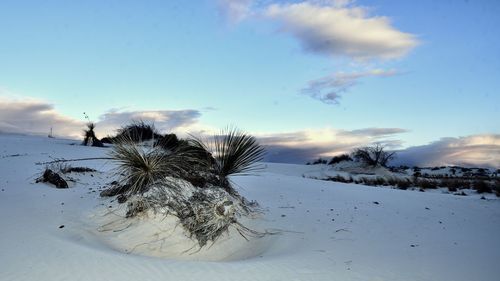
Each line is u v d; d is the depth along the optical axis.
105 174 16.66
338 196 17.14
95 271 7.71
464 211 15.91
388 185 33.72
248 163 12.88
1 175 16.30
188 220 10.38
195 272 8.08
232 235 10.73
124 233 10.23
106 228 10.51
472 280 8.48
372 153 52.62
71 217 11.05
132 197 11.07
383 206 15.63
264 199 15.22
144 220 10.46
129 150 11.84
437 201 17.80
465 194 25.97
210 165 12.57
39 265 7.78
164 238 10.07
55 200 12.66
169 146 13.04
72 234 9.91
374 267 8.92
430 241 11.25
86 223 10.72
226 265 8.60
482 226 13.47
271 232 11.38
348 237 11.20
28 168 18.28
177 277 7.77
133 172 11.62
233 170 12.74
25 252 8.38
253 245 10.77
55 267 7.74
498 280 8.55
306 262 9.02
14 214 10.98
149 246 9.83
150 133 14.70
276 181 20.34
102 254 8.61
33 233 9.58
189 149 12.59
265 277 8.04
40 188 14.06
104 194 12.45
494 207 16.92
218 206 10.46
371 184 34.78
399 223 13.04
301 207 14.28
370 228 12.20
